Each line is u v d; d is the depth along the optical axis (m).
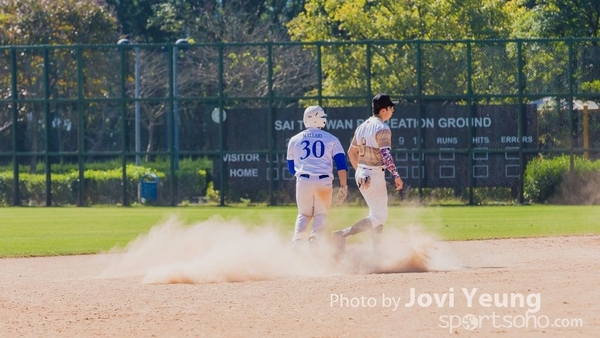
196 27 157.25
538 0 125.00
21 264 42.56
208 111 87.88
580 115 85.25
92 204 89.06
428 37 110.81
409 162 85.94
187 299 28.38
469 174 85.56
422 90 86.06
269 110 87.06
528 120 85.38
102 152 89.06
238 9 162.88
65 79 89.50
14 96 89.31
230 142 87.50
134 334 23.41
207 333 23.28
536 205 84.06
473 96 85.56
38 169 89.88
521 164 85.31
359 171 35.91
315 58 87.88
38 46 88.94
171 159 88.25
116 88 88.94
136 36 167.00
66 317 25.89
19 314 26.44
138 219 69.56
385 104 36.12
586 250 42.06
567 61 85.25
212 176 87.81
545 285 28.50
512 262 37.06
